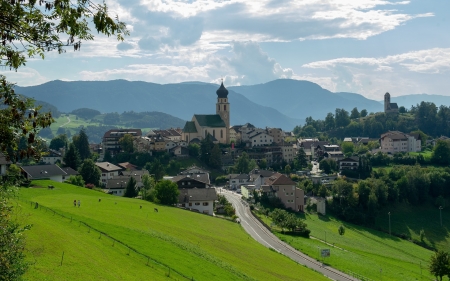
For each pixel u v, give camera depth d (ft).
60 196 360.07
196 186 545.85
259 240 358.64
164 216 342.23
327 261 318.04
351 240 452.76
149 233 255.09
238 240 324.80
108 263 182.91
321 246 374.02
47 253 172.65
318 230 473.67
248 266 251.39
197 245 264.52
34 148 85.15
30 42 77.82
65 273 157.79
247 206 522.06
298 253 330.34
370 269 317.22
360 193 605.73
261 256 286.25
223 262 238.89
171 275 191.42
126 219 286.46
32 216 221.25
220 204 503.61
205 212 460.96
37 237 186.91
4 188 97.91
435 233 570.05
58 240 191.72
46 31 77.36
